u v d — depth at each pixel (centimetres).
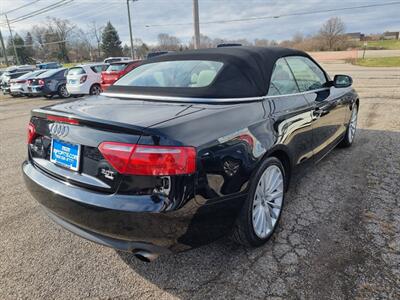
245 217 224
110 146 186
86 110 223
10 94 1702
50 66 3136
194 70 272
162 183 178
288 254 241
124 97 271
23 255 252
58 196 209
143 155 177
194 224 190
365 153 451
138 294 210
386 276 214
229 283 215
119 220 186
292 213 297
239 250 249
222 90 243
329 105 362
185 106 231
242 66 262
